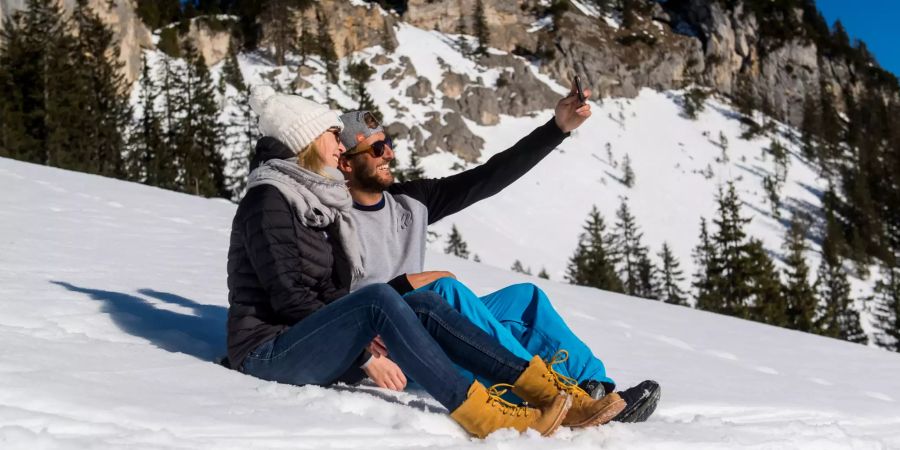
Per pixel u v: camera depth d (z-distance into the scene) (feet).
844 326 190.70
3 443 5.03
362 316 7.56
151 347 9.36
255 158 8.74
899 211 318.45
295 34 345.51
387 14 385.29
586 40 399.44
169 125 194.29
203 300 14.20
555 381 7.52
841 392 13.98
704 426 8.84
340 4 359.05
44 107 138.92
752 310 141.08
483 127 336.29
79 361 7.86
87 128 144.87
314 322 7.82
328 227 9.03
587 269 188.24
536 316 9.00
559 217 265.95
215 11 363.35
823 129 382.01
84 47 180.45
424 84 335.26
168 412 6.47
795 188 332.19
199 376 8.04
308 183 8.50
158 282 15.72
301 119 8.52
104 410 6.18
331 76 329.93
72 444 5.25
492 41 391.86
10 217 23.89
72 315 10.61
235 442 5.92
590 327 19.16
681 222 283.59
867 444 9.25
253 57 342.23
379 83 335.88
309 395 7.68
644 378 12.64
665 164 329.72
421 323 7.66
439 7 401.70
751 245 146.30
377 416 7.26
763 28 439.22
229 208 38.01
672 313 26.78
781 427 9.25
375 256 9.26
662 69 406.41
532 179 288.10
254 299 8.49
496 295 9.27
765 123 387.34
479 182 10.26
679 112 385.09
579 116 10.24
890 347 189.26
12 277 13.74
